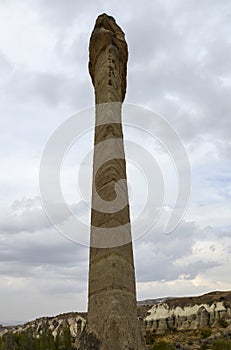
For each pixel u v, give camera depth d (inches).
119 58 695.1
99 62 681.0
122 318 468.1
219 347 2566.4
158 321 3937.0
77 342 527.2
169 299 4500.5
